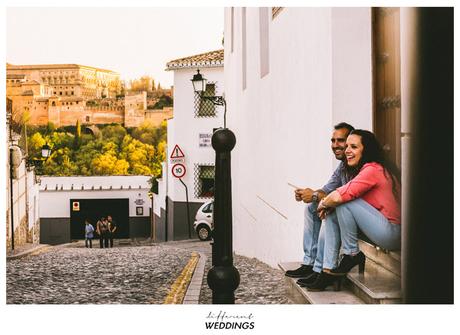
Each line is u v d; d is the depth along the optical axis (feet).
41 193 77.77
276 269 28.14
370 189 15.49
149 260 38.19
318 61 20.72
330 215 15.71
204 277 29.04
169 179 72.49
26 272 31.45
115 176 77.82
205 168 69.97
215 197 12.42
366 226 15.31
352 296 15.55
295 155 24.53
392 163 17.83
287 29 25.85
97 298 23.88
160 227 77.00
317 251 17.25
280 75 27.55
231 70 49.08
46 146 55.72
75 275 30.37
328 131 19.52
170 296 23.84
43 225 77.92
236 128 45.44
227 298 12.37
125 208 79.51
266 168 31.71
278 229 28.40
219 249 12.39
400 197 16.08
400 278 15.85
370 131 17.88
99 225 68.13
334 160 19.26
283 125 27.02
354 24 19.11
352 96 19.11
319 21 20.51
